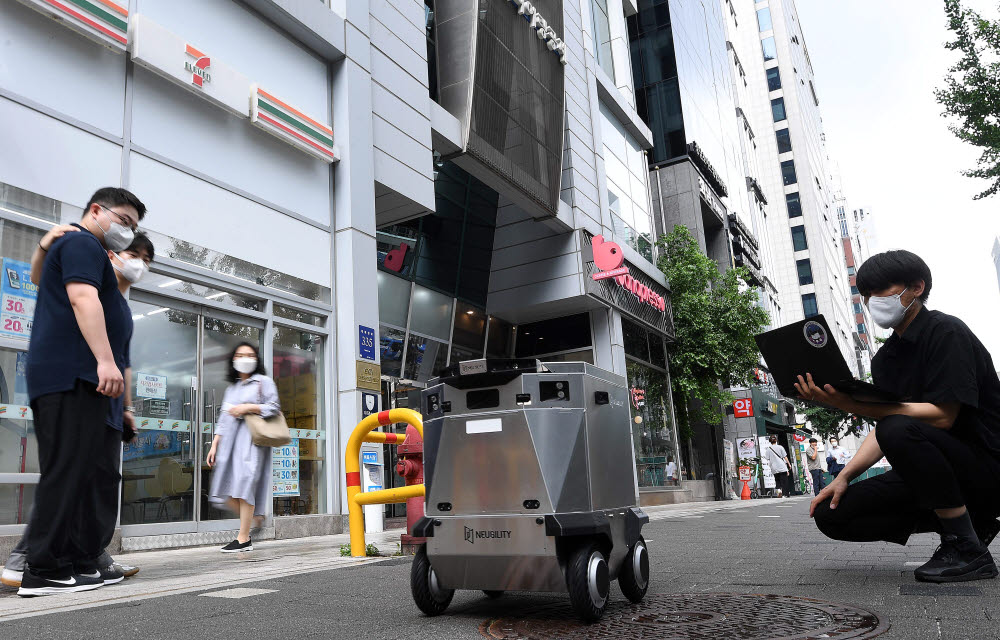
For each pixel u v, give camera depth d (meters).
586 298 15.84
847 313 79.06
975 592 2.62
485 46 13.07
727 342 20.09
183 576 4.07
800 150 62.94
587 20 19.08
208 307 7.72
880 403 2.95
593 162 17.80
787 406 32.91
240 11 8.67
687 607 2.60
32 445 5.83
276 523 7.78
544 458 2.56
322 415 9.07
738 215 31.31
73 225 3.53
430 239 14.70
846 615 2.31
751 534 5.87
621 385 3.05
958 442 2.90
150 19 7.49
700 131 26.72
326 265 9.44
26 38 6.30
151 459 6.79
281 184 8.92
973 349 2.90
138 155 7.20
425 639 2.22
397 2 11.28
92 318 3.30
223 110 8.25
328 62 10.01
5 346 5.73
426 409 2.84
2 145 6.00
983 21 11.39
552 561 2.46
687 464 20.64
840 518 3.28
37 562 3.29
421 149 11.23
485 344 16.47
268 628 2.43
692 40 27.98
